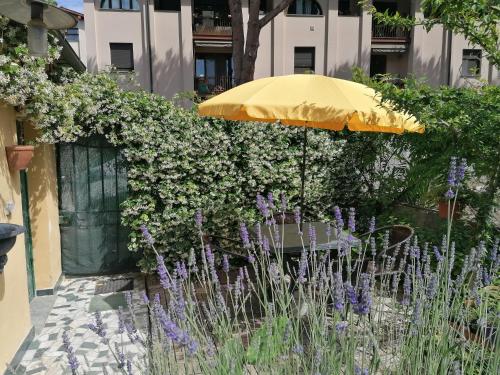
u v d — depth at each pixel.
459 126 3.37
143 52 16.72
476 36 3.12
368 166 5.84
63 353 3.42
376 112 3.39
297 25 17.80
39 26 2.73
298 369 1.66
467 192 3.91
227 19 18.22
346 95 3.48
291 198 5.55
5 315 3.06
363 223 5.76
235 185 5.29
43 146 4.54
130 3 16.78
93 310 4.31
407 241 2.76
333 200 5.77
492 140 3.40
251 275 4.84
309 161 5.49
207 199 5.20
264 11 17.59
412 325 1.78
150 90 16.91
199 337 1.83
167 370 1.68
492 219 3.86
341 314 1.72
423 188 4.64
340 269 2.07
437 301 1.88
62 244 5.32
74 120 4.82
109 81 4.94
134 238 5.02
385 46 18.72
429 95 3.29
